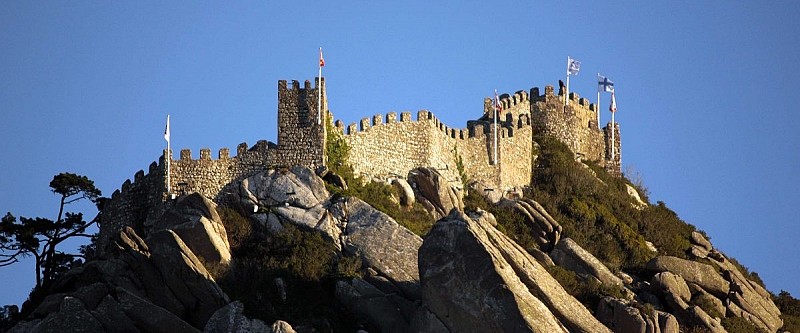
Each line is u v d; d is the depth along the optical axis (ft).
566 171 497.87
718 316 432.25
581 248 443.32
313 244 418.72
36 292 432.25
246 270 410.93
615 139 532.73
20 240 453.17
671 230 489.67
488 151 482.28
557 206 479.41
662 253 475.72
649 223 486.79
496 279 382.63
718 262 473.26
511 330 377.91
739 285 449.89
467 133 481.46
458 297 383.24
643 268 455.63
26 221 454.81
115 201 456.04
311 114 441.68
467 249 386.52
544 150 508.94
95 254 453.17
